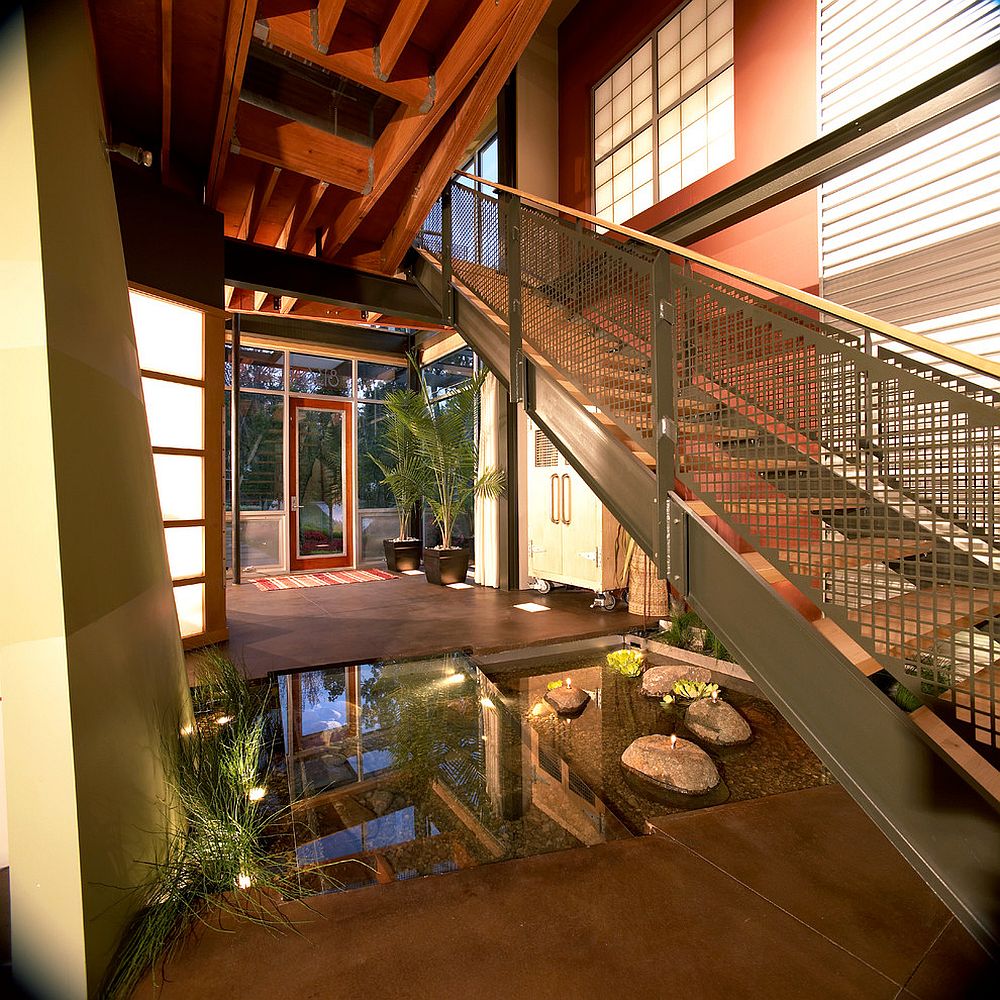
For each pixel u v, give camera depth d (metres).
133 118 3.12
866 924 1.32
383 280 4.69
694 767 2.20
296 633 4.19
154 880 1.35
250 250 4.05
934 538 1.32
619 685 3.39
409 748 2.48
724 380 1.88
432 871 1.64
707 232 3.43
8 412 1.15
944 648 1.31
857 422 1.49
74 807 1.10
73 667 1.14
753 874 1.52
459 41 2.44
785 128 3.63
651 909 1.38
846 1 3.25
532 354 3.03
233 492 6.71
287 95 3.04
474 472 6.64
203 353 3.67
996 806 1.24
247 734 2.24
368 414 8.31
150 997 1.12
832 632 1.73
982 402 1.24
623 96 5.05
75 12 1.59
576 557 5.34
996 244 2.59
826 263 3.30
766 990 1.13
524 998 1.11
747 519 1.79
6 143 1.22
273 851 1.72
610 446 2.44
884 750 1.44
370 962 1.21
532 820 1.94
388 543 7.81
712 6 4.18
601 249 2.44
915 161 2.87
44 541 1.14
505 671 3.64
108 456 1.44
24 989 1.08
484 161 6.59
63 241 1.31
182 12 2.27
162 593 1.84
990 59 2.20
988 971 1.18
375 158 3.32
